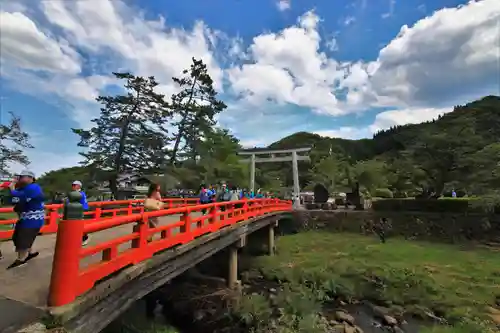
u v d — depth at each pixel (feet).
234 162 120.47
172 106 94.99
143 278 17.80
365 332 30.14
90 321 12.73
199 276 46.57
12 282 14.01
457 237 70.54
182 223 23.40
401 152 99.60
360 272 45.47
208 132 102.99
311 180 165.78
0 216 51.96
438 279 42.39
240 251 65.62
